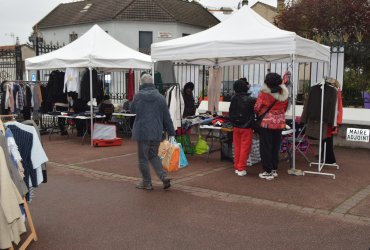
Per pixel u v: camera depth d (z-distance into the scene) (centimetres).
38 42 1483
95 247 450
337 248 446
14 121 465
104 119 1247
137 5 3388
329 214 552
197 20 3528
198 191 657
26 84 1241
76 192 657
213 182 711
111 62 1120
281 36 737
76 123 1290
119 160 907
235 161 771
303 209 571
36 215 550
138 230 496
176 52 853
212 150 926
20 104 1197
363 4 1948
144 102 643
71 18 3694
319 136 759
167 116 666
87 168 828
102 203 599
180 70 1384
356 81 1166
